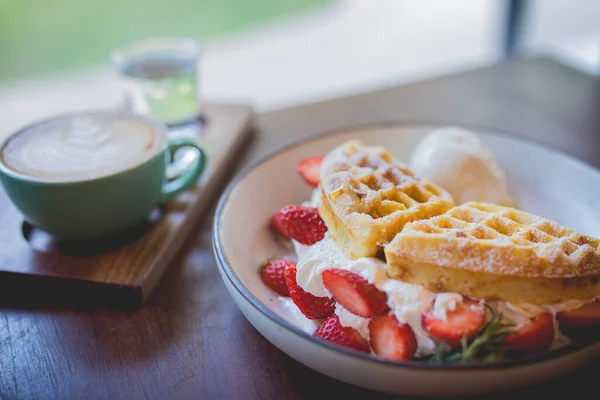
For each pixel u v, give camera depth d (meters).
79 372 0.36
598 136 0.57
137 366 0.36
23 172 0.40
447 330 0.33
